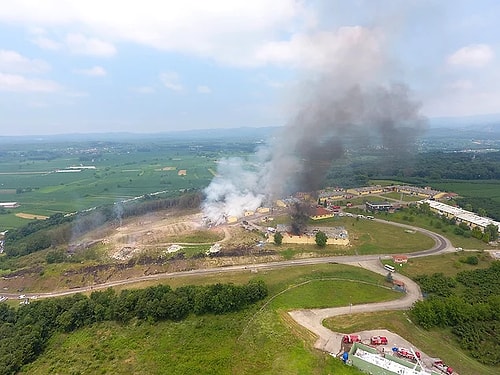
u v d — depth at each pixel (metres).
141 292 88.25
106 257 119.31
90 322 85.12
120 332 80.00
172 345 72.25
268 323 74.81
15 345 73.31
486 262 111.62
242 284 94.81
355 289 91.06
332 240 124.56
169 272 108.44
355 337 67.31
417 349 65.62
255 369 60.50
